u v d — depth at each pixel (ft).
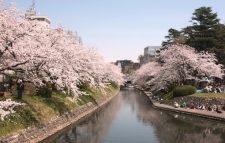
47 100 116.47
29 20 82.99
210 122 139.74
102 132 113.50
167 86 228.63
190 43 230.68
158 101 219.00
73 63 115.14
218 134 114.52
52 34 99.60
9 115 80.84
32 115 94.32
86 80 155.63
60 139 97.76
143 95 323.16
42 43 86.69
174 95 196.24
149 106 208.03
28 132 85.51
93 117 151.53
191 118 151.02
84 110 153.79
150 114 166.30
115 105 214.48
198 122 139.74
